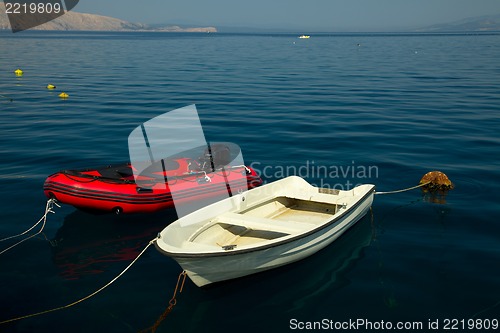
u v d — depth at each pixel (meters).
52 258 7.93
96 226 9.16
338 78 32.09
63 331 6.07
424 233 8.79
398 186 11.33
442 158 13.34
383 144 14.93
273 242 6.87
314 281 7.24
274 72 36.12
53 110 20.47
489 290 6.89
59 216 9.56
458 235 8.67
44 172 12.04
